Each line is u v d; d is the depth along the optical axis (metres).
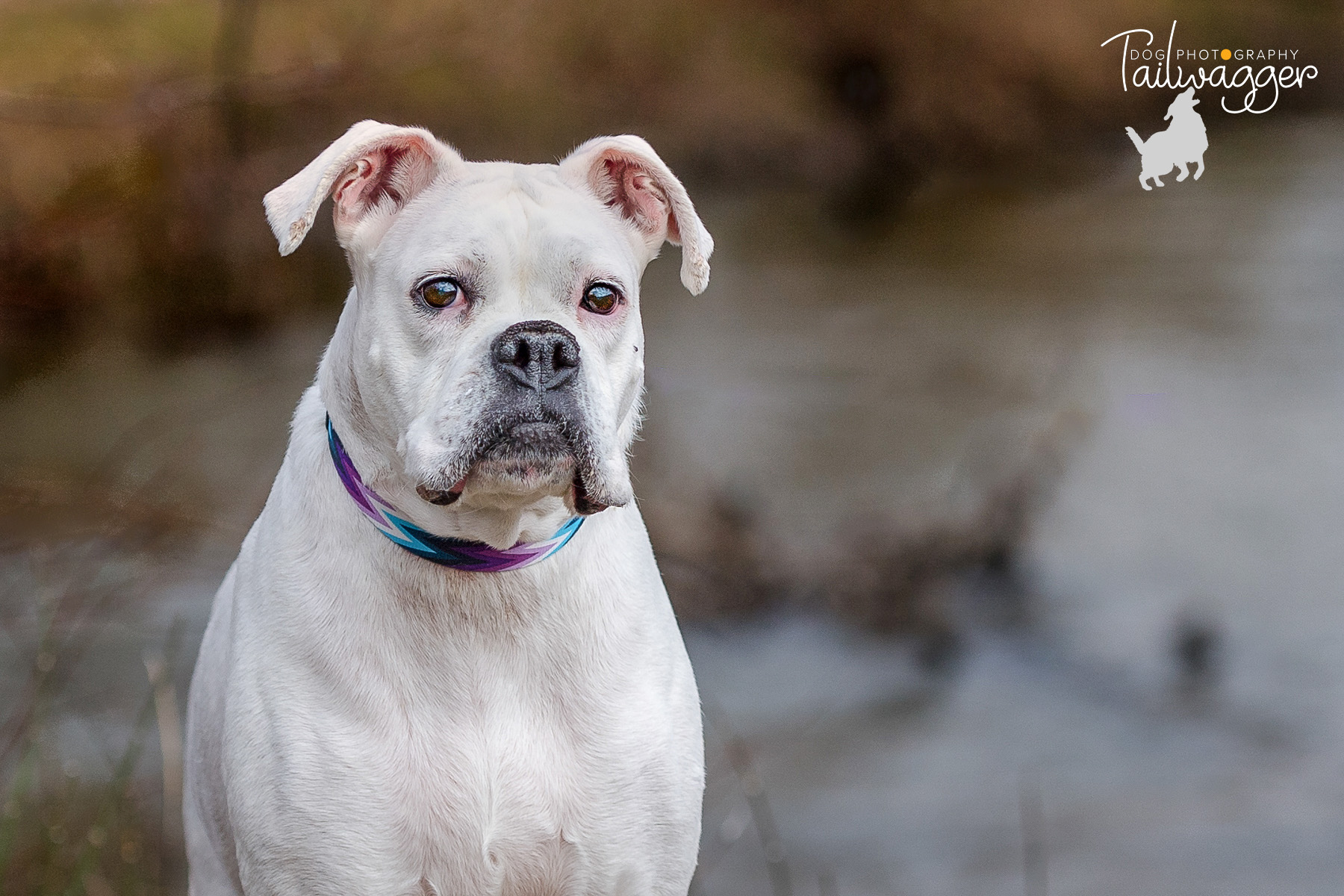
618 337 3.75
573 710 3.70
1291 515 11.86
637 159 4.04
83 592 7.62
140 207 13.64
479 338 3.51
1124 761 8.45
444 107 19.86
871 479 12.20
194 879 4.35
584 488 3.52
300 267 16.00
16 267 13.53
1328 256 19.16
